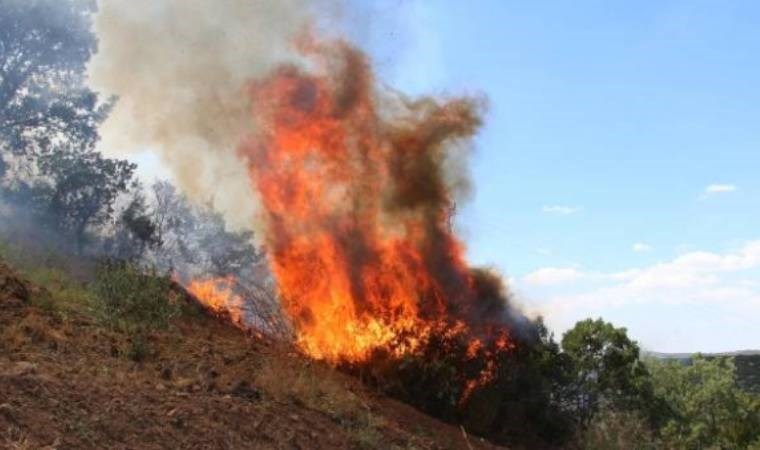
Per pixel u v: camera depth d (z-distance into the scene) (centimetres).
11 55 1445
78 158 1380
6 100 1423
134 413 599
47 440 494
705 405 1894
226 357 904
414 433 945
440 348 1242
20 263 1055
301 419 773
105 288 887
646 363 1984
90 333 809
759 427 1838
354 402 933
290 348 1148
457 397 1202
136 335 829
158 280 948
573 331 1664
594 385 1562
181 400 675
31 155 1421
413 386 1161
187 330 1000
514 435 1300
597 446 1358
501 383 1296
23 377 570
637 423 1492
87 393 599
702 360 1991
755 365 2581
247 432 669
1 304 796
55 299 916
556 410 1446
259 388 810
